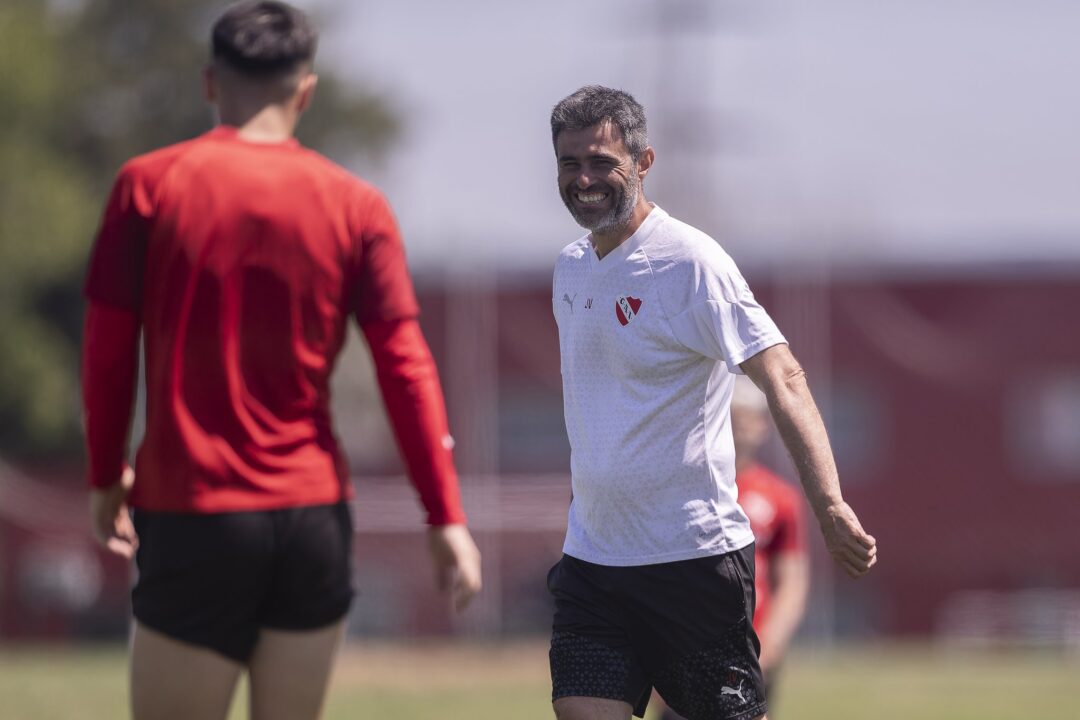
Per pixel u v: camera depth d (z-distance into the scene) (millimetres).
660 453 18688
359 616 124438
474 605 114875
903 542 133750
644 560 18812
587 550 19156
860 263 134500
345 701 50312
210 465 18297
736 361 18141
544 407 133625
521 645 107438
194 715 18609
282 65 19125
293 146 19094
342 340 19250
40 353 143625
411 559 125250
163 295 18422
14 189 138375
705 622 18844
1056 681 60844
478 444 117062
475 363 118812
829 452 17656
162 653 18484
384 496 127938
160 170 18547
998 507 133250
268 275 18438
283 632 18969
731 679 19016
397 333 19188
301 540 18594
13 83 139250
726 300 18266
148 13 172625
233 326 18375
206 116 172750
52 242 139375
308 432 18781
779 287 120188
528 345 133875
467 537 19672
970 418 133875
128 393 18906
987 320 133875
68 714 41250
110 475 19344
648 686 19391
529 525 119438
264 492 18406
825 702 50219
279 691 18969
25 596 135375
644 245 18688
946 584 133000
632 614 18969
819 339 119500
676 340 18484
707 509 18812
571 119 18531
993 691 55188
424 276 123312
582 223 18656
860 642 127312
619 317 18656
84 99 166500
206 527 18266
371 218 19125
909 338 134000
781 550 28703
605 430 18859
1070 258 133500
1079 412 132875
